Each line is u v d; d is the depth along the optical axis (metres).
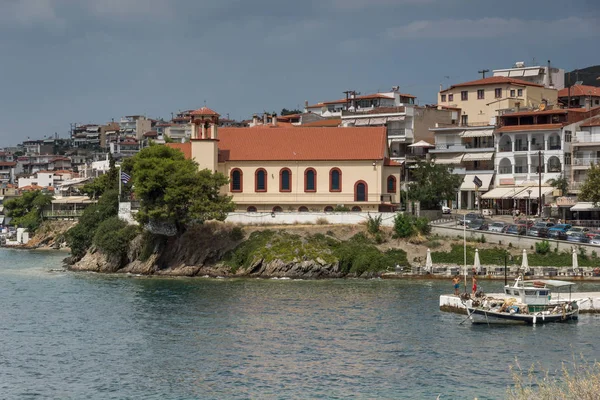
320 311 98.88
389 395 67.19
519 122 176.62
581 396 51.22
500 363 75.81
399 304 103.00
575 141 170.38
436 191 156.88
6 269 148.88
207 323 93.06
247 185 154.12
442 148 186.12
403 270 127.94
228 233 140.50
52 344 84.50
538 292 94.56
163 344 83.81
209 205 136.50
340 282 123.31
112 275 137.12
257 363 76.38
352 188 151.25
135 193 141.25
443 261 130.12
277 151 154.25
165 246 141.25
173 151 145.88
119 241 143.50
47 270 146.12
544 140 170.50
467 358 77.50
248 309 100.75
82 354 80.44
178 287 120.25
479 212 166.88
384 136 154.12
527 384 69.38
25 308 104.00
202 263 136.88
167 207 136.12
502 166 176.12
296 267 129.62
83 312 100.88
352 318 94.62
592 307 98.62
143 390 69.19
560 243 127.81
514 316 91.81
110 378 72.56
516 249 130.50
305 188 153.00
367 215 140.38
